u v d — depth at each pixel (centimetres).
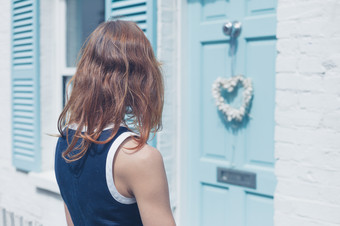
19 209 372
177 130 278
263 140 240
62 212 329
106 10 279
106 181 96
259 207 245
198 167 274
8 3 367
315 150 193
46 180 330
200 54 269
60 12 344
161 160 98
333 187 188
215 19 260
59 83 348
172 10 268
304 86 195
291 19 198
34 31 336
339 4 182
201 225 276
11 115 369
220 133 261
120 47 105
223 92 256
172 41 270
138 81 106
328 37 186
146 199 94
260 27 236
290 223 203
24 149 359
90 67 107
